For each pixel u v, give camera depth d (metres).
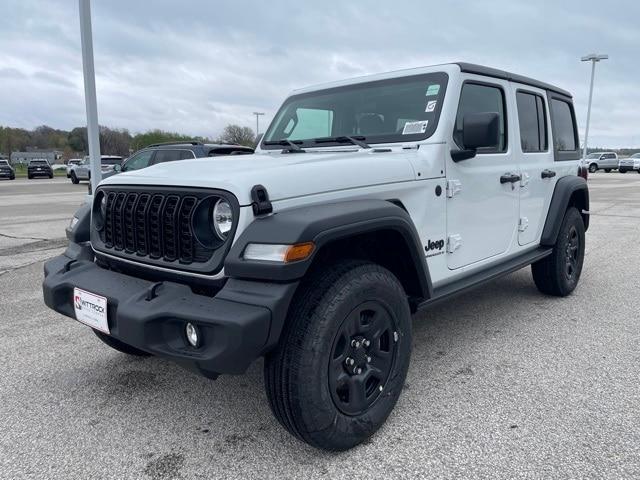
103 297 2.58
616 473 2.36
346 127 3.76
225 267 2.30
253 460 2.54
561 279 4.96
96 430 2.82
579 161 5.46
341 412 2.49
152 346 2.33
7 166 38.66
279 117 4.27
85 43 7.95
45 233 10.08
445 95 3.38
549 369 3.49
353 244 2.79
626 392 3.14
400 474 2.39
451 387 3.24
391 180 2.91
